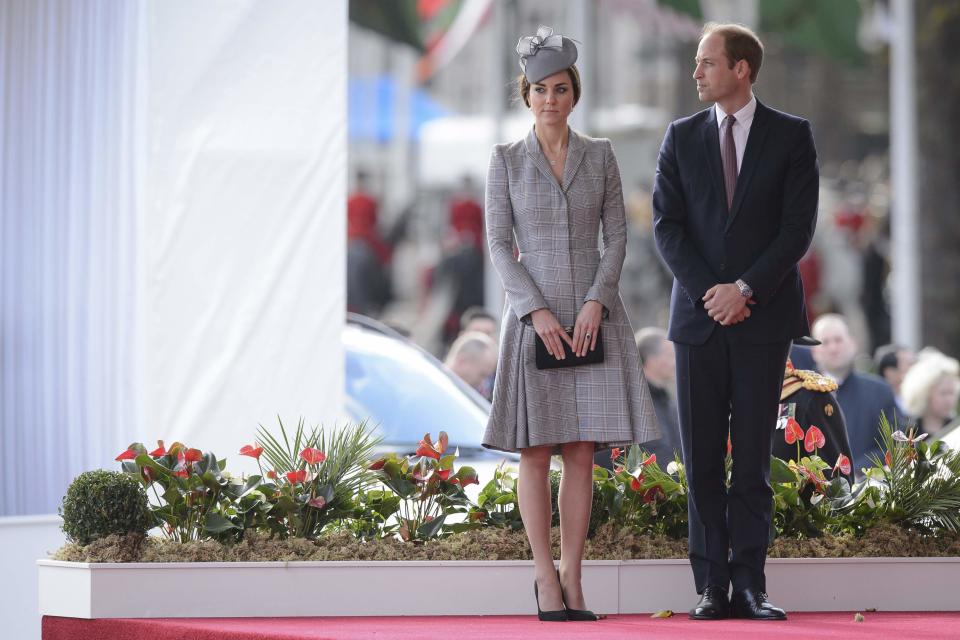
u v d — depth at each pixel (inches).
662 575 688.4
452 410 995.9
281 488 696.4
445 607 669.3
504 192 651.5
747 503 645.9
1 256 829.2
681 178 659.4
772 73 2935.5
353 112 2800.2
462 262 2534.5
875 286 2554.1
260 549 677.3
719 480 655.1
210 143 817.5
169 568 649.6
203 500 686.5
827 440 778.2
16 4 831.7
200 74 816.3
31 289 834.8
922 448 761.6
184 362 813.2
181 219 813.2
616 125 2824.8
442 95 2839.6
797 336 649.0
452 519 770.8
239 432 816.9
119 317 838.5
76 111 839.1
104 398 839.7
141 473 689.0
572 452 643.5
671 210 658.8
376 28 2743.6
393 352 1047.0
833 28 2486.5
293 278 824.9
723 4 2554.1
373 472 721.0
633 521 721.6
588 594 682.8
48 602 661.3
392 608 665.6
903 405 1226.0
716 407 650.8
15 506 828.6
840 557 706.2
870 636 558.9
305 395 823.7
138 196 834.2
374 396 989.8
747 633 570.6
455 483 722.2
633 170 2805.1
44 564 663.1
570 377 637.3
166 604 649.0
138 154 833.5
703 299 637.9
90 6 837.8
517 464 945.5
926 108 2479.1
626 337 645.9
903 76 2498.8
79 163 839.1
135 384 836.0
